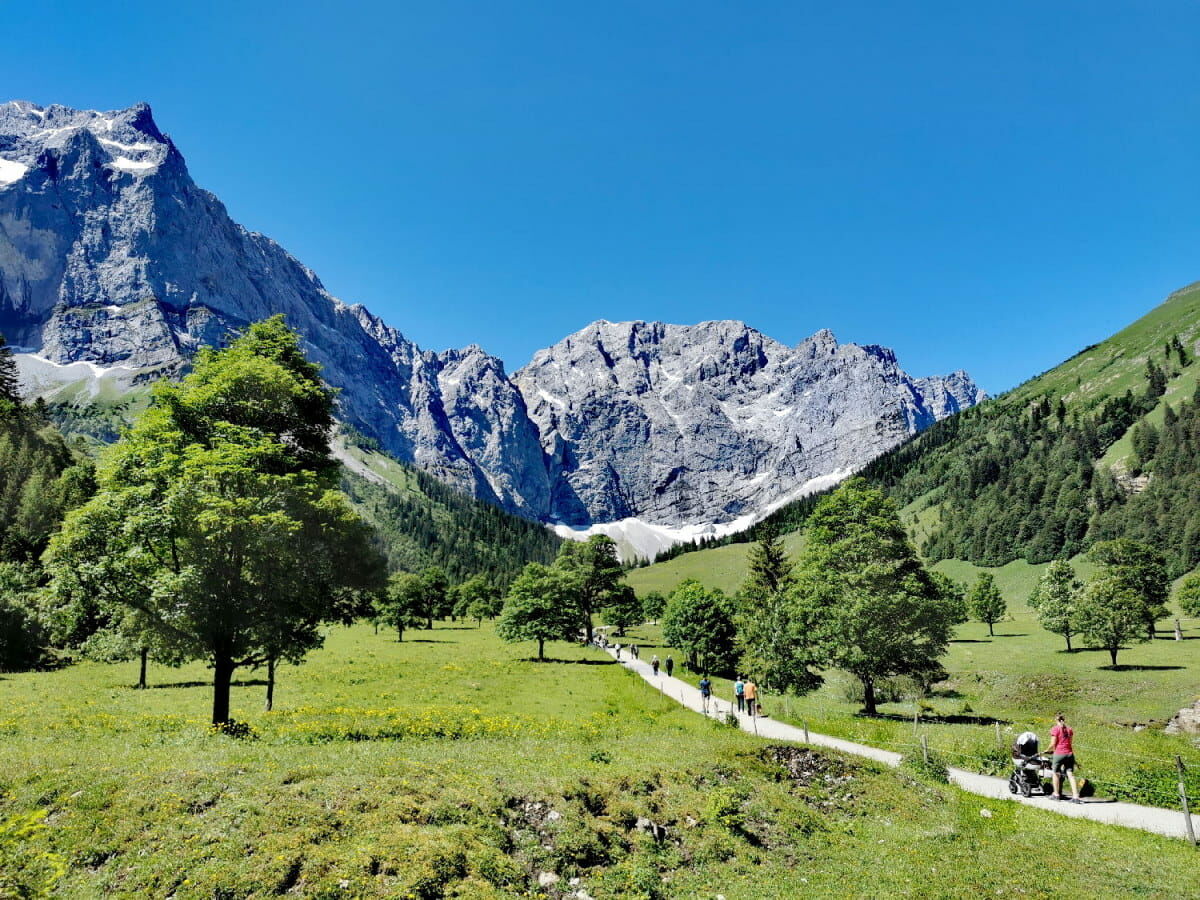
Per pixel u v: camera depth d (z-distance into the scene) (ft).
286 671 185.26
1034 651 250.37
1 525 329.11
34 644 196.85
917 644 140.77
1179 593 278.46
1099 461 574.97
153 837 41.47
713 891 48.57
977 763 90.33
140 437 80.38
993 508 575.79
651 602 507.30
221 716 79.10
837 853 57.36
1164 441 509.76
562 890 45.44
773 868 53.11
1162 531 415.85
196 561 74.64
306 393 90.58
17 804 44.16
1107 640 205.26
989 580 322.14
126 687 152.35
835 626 142.00
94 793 45.27
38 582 213.87
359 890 38.88
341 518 87.30
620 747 79.97
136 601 75.31
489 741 83.46
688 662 261.03
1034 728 113.60
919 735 108.47
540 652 250.57
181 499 72.33
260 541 72.43
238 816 43.75
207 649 77.66
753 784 67.05
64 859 39.27
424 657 236.43
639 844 52.65
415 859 41.93
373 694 145.48
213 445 80.79
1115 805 71.05
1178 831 61.93
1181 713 153.89
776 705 155.53
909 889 48.62
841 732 114.11
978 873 51.37
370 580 91.56
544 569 275.80
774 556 280.51
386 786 50.31
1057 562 251.80
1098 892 47.88
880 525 147.33
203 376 86.53
